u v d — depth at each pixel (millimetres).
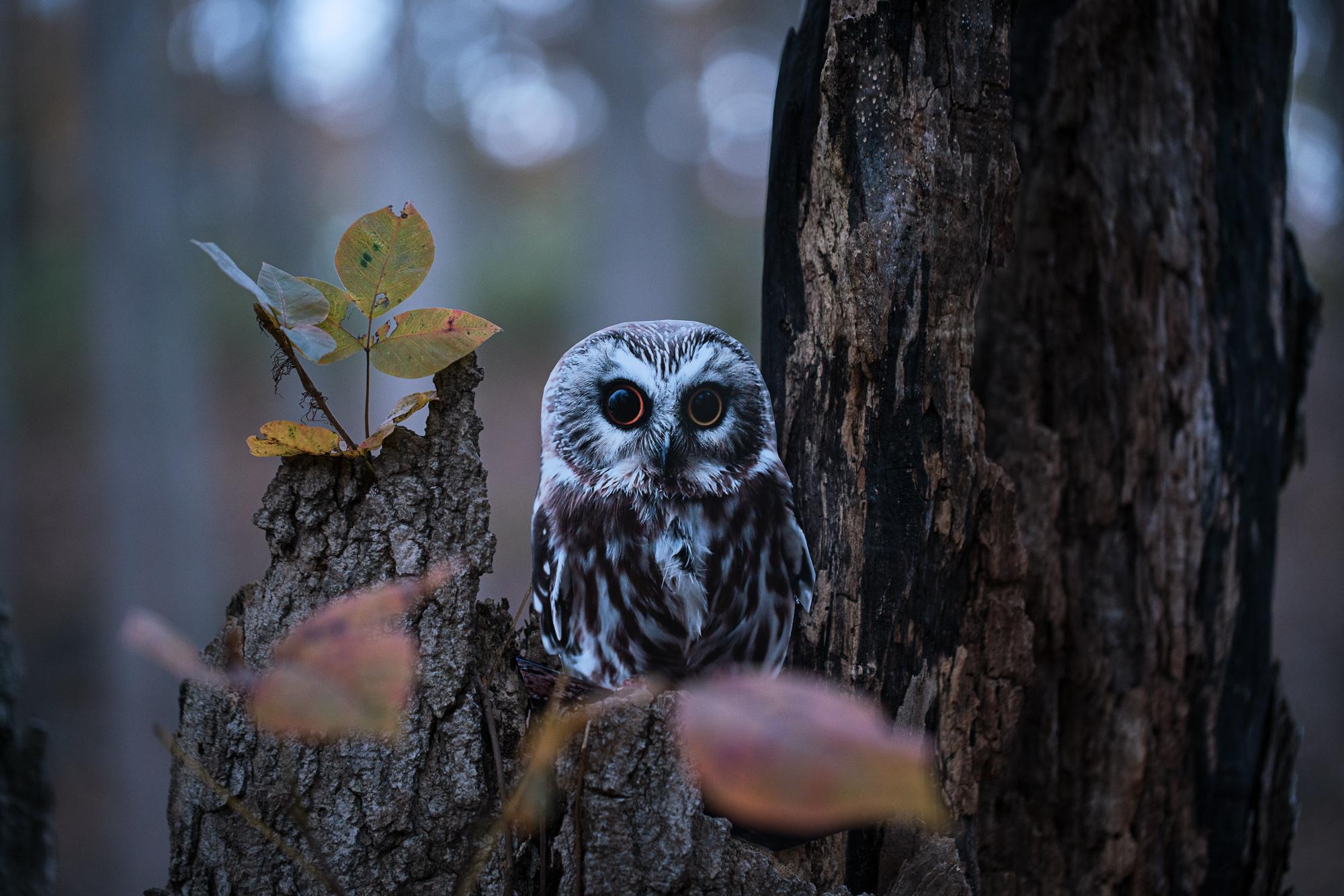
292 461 1377
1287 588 3623
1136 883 1489
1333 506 4117
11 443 4438
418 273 1366
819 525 1452
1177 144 1492
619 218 5809
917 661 1439
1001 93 1431
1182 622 1490
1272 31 1512
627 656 1521
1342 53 4223
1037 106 1494
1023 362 1500
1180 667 1491
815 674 1452
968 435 1435
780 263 1454
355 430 3988
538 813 1358
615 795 1362
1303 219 5707
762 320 1469
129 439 3377
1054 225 1498
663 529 1508
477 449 1383
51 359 5836
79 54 4465
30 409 5734
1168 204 1490
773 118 1457
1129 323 1489
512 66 7000
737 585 1506
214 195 6332
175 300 3434
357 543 1375
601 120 7082
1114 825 1485
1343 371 4926
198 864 1370
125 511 3381
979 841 1477
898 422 1436
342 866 1366
